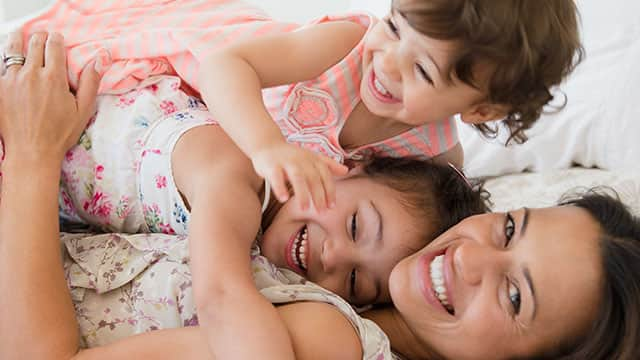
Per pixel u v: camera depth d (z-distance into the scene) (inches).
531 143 64.2
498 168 65.0
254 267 39.1
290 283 40.3
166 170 41.2
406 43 39.5
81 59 44.4
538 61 40.3
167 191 41.3
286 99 45.8
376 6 74.4
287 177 34.9
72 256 40.3
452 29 37.7
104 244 40.6
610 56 64.8
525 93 41.3
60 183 44.4
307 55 43.8
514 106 42.3
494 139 61.9
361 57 45.0
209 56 41.6
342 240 41.9
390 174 44.6
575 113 64.7
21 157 39.3
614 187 60.6
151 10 49.7
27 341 34.8
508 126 45.6
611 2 65.8
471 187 49.4
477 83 40.0
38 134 39.9
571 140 64.7
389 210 42.8
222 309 33.9
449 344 39.3
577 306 37.1
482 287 38.3
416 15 38.2
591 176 62.6
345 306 36.5
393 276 40.7
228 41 46.8
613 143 63.8
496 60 39.1
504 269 38.4
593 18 66.2
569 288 37.0
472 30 37.7
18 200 38.0
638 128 62.7
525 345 38.0
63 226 46.6
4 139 40.2
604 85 64.4
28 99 40.6
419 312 39.9
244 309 33.7
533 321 37.3
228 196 37.6
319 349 34.5
